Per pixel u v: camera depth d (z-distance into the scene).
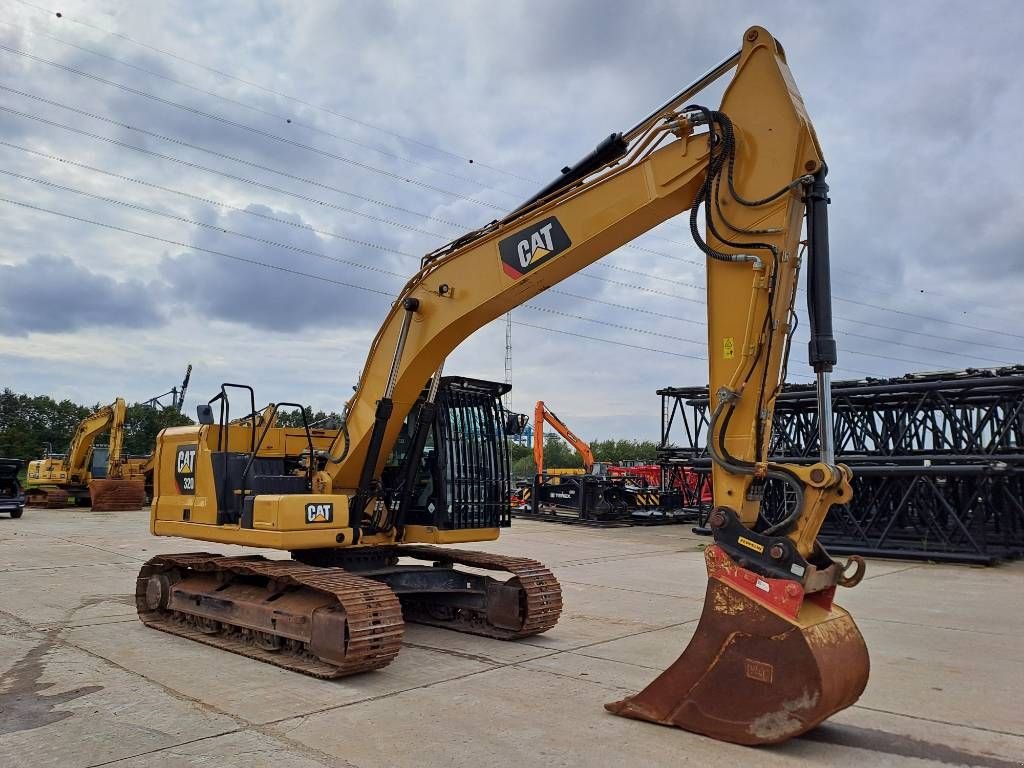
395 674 6.50
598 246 6.30
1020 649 7.64
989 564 14.15
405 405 7.84
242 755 4.61
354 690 6.00
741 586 4.87
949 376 16.16
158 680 6.29
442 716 5.36
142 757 4.57
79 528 20.28
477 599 8.30
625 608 9.66
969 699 5.93
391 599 6.56
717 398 5.26
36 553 14.85
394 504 8.27
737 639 4.83
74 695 5.84
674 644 7.64
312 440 8.81
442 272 7.41
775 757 4.60
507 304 7.07
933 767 4.53
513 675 6.46
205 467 8.20
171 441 8.93
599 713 5.42
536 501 25.02
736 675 4.81
